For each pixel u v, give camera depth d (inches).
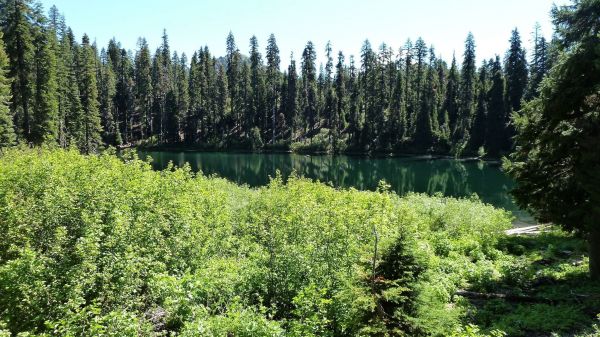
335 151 3309.5
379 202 682.8
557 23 506.9
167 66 4119.1
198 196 598.5
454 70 3543.3
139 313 335.0
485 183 1857.8
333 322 313.4
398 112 3366.1
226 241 473.4
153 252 401.7
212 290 333.4
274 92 3759.8
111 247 362.6
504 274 503.5
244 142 3550.7
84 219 398.9
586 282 460.8
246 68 3769.7
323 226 450.0
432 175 2170.3
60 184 528.1
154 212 486.9
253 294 357.1
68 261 333.1
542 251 628.4
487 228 714.2
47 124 1754.4
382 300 273.9
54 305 288.2
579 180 444.8
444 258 567.5
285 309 362.3
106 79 3410.4
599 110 449.1
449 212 786.2
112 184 559.2
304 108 3841.0
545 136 489.7
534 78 2691.9
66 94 2261.3
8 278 286.2
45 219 420.5
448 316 274.7
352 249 399.5
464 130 3176.7
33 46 1662.2
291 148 3425.2
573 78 459.5
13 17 1583.4
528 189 514.0
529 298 434.3
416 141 3216.0
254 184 1855.3
